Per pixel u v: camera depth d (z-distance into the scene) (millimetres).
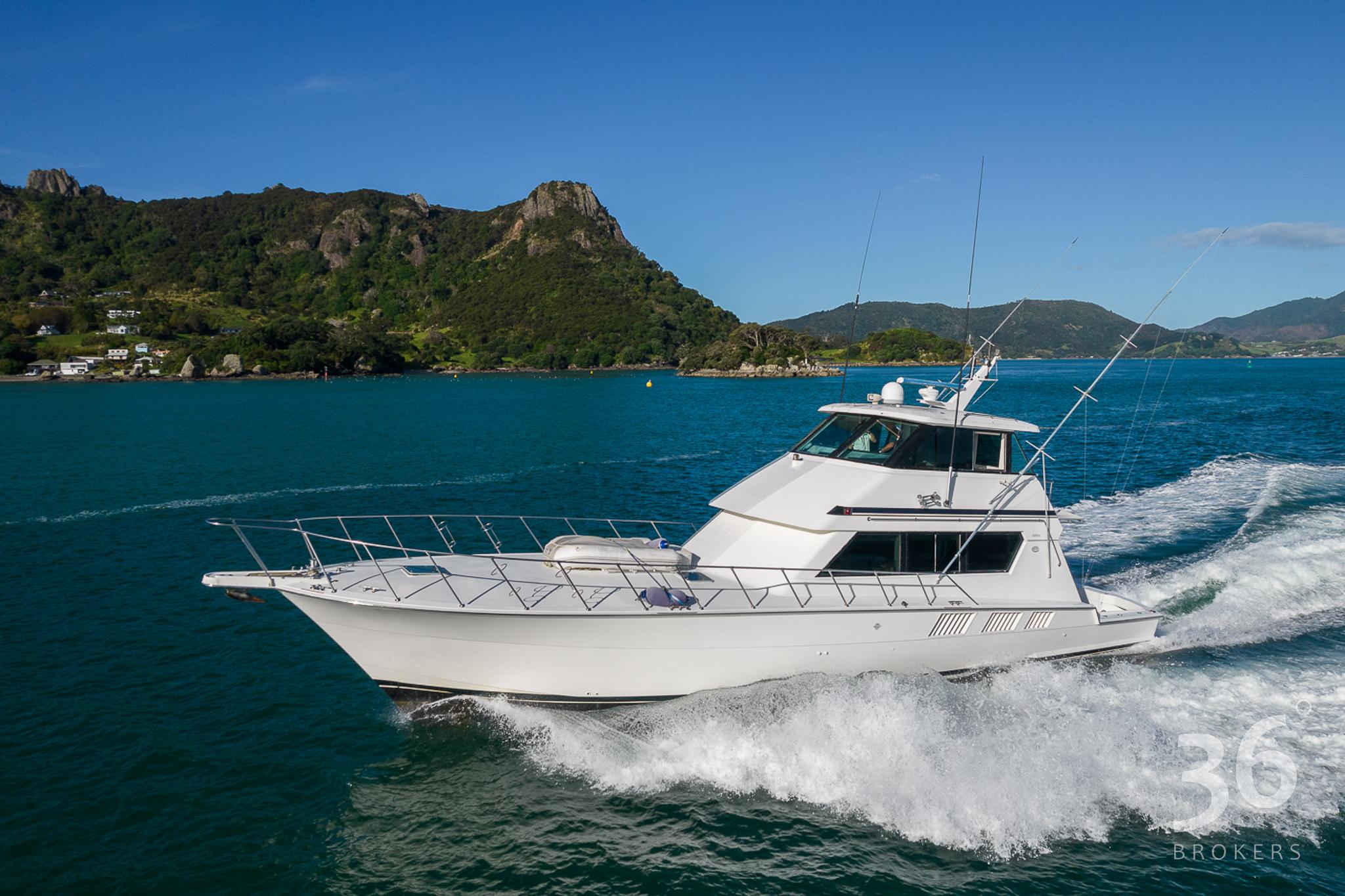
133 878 7945
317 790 9500
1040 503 12391
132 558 19734
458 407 80625
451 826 8859
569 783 9617
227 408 77438
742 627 10430
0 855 8234
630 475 34188
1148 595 15508
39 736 10656
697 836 8688
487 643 10195
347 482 31922
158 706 11555
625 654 10352
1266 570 16484
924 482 11711
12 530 22984
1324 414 57531
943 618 11258
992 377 12305
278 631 14523
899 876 8023
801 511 11516
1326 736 10109
